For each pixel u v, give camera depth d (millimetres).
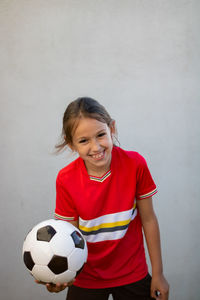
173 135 2080
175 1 2016
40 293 2145
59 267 1175
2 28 2014
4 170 2082
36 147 2074
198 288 2150
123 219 1337
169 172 2094
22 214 2102
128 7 2012
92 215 1330
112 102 2049
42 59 2031
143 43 2029
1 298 2133
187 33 2031
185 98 2066
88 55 2027
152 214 1421
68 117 1222
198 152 2096
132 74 2041
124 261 1383
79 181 1338
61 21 2014
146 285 1396
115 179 1335
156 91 2055
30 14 2010
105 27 2014
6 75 2037
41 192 2094
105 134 1212
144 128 2068
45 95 2049
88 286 1396
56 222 1259
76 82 2039
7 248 2115
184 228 2119
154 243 1411
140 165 1338
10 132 2064
